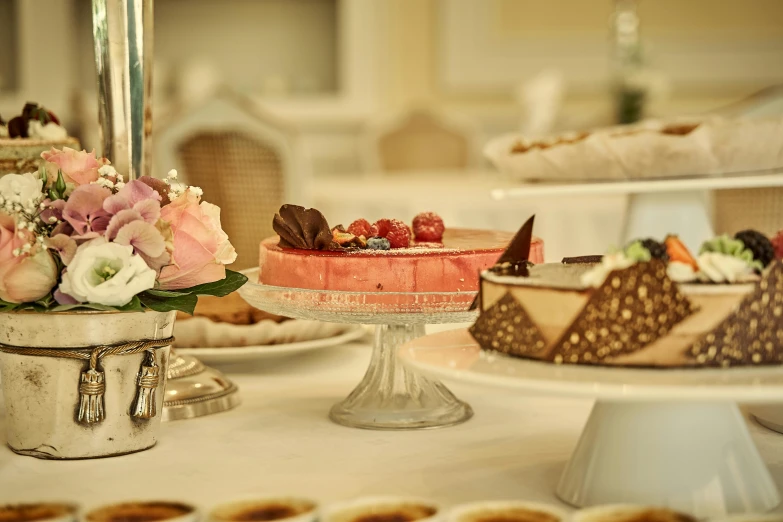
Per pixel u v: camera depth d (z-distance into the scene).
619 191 1.53
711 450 0.84
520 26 5.96
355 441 1.06
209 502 0.87
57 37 6.02
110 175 0.98
